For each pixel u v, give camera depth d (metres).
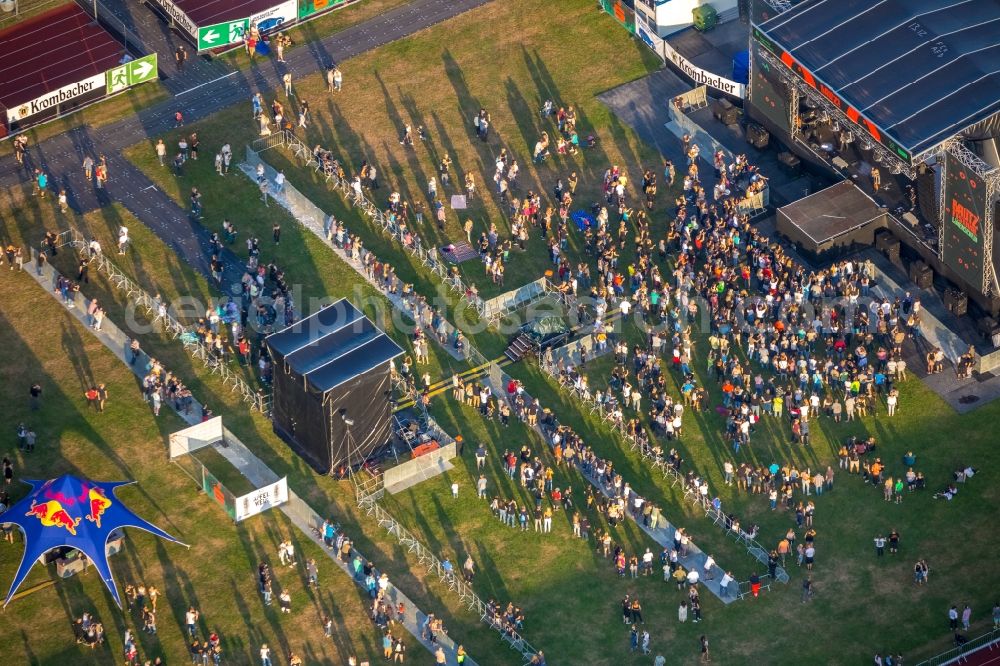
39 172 170.00
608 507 145.50
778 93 166.50
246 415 152.50
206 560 143.25
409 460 148.50
